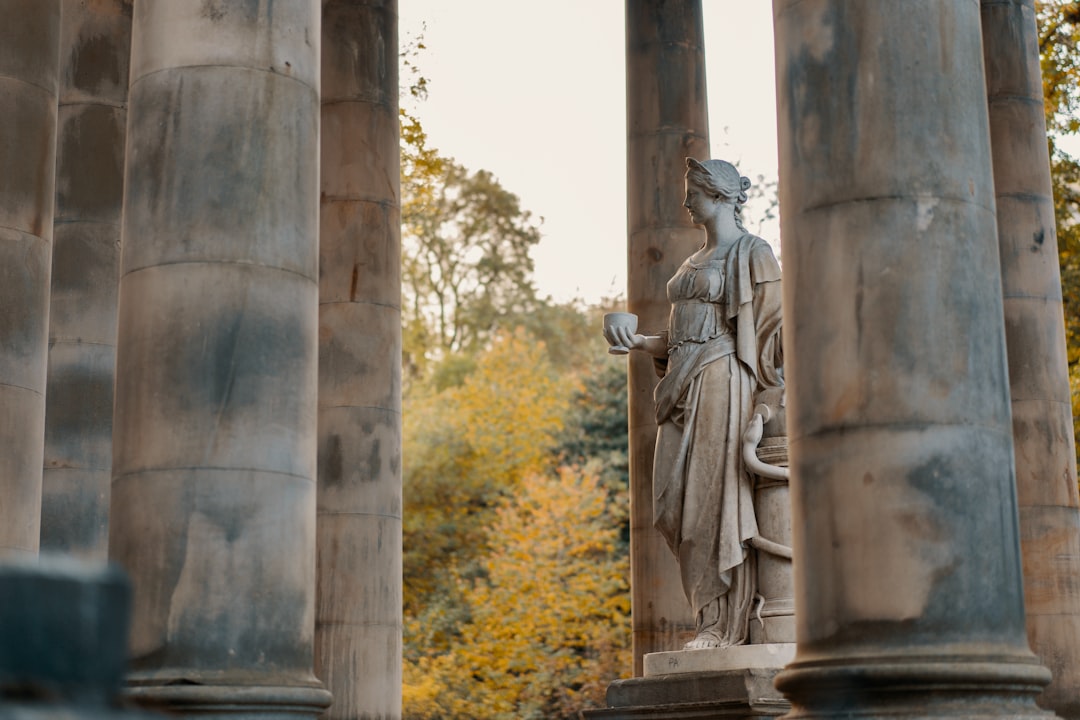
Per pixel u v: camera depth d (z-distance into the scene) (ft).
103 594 10.71
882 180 38.40
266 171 44.34
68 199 78.48
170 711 39.19
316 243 45.85
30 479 60.08
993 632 36.14
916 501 36.37
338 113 86.33
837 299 38.27
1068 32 126.31
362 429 82.89
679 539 64.64
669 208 86.33
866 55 39.11
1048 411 82.89
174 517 41.39
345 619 80.64
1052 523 81.76
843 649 36.27
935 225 38.19
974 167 39.17
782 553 62.49
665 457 65.46
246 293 43.24
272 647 41.50
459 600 196.95
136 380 42.91
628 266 87.45
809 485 38.01
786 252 40.16
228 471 41.93
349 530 81.66
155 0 45.62
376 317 84.64
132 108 45.52
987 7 87.45
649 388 84.12
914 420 36.96
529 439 209.97
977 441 37.22
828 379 38.04
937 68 39.19
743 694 58.54
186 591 40.88
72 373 76.54
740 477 63.62
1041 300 84.12
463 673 185.37
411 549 202.39
